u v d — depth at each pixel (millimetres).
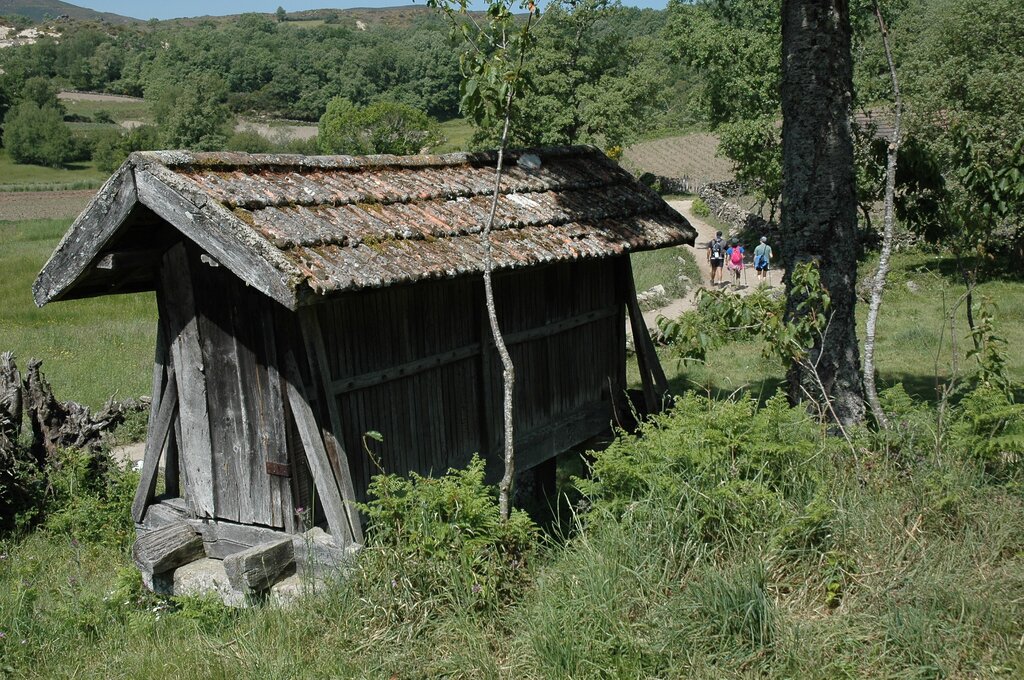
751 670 4512
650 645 4625
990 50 25188
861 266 24391
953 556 5062
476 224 7109
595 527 5777
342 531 5918
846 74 7805
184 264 6441
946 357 15016
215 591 6109
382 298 6633
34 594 6387
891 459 6090
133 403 13383
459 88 6312
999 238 21953
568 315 8680
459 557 5301
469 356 7488
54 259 6242
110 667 5430
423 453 7082
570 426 8680
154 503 7047
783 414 6125
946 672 4387
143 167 5742
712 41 28938
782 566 5180
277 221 5844
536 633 4789
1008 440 5781
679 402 6629
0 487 8781
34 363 10188
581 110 51594
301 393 5949
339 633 5121
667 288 24609
